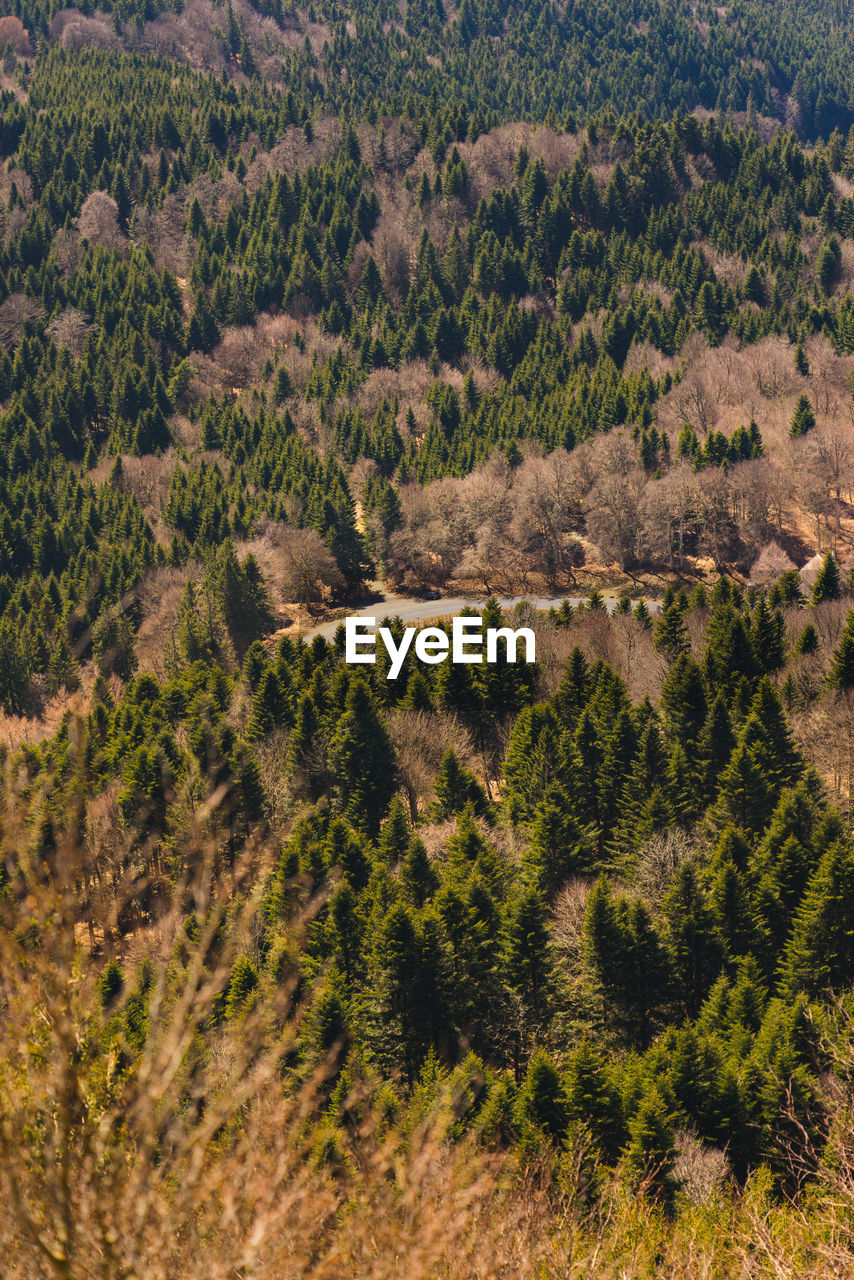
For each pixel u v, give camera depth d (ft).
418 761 251.60
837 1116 58.59
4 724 298.35
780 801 209.77
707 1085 132.26
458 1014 165.07
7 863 22.80
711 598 349.82
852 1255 45.68
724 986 164.04
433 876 192.75
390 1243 29.94
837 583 344.90
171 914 26.61
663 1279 51.16
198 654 375.04
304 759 247.29
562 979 172.76
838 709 240.73
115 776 199.62
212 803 27.22
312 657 318.65
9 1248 22.84
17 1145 22.94
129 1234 23.27
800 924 175.73
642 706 254.27
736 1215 70.28
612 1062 163.43
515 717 277.64
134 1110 23.95
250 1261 24.70
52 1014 22.89
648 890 198.49
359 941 175.32
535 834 209.56
